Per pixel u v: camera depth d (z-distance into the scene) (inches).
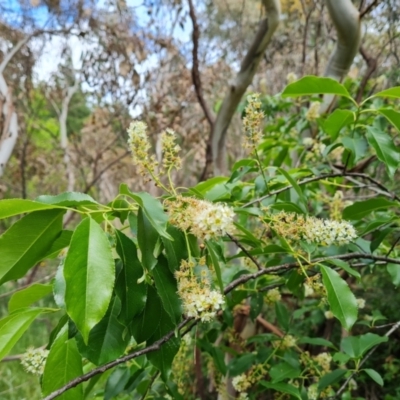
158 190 49.4
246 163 17.5
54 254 11.7
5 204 9.5
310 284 13.8
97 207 11.3
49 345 12.6
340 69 26.6
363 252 16.6
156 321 11.1
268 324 27.7
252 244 17.1
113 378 17.1
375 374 18.4
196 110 50.6
